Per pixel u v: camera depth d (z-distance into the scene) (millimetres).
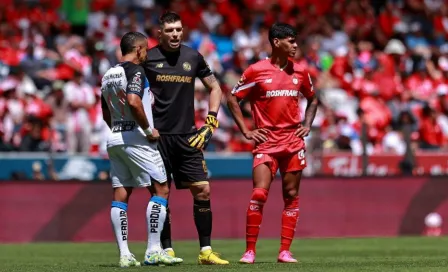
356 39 86500
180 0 86188
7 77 69875
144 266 27922
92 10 85500
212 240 53625
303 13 89375
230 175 57500
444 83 81188
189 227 54375
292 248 45250
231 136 64312
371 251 42156
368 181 56562
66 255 41125
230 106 30578
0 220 53281
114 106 28000
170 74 29578
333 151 58719
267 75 30234
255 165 30297
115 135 27922
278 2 90312
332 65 78125
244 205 55219
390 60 80500
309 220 55812
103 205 54031
